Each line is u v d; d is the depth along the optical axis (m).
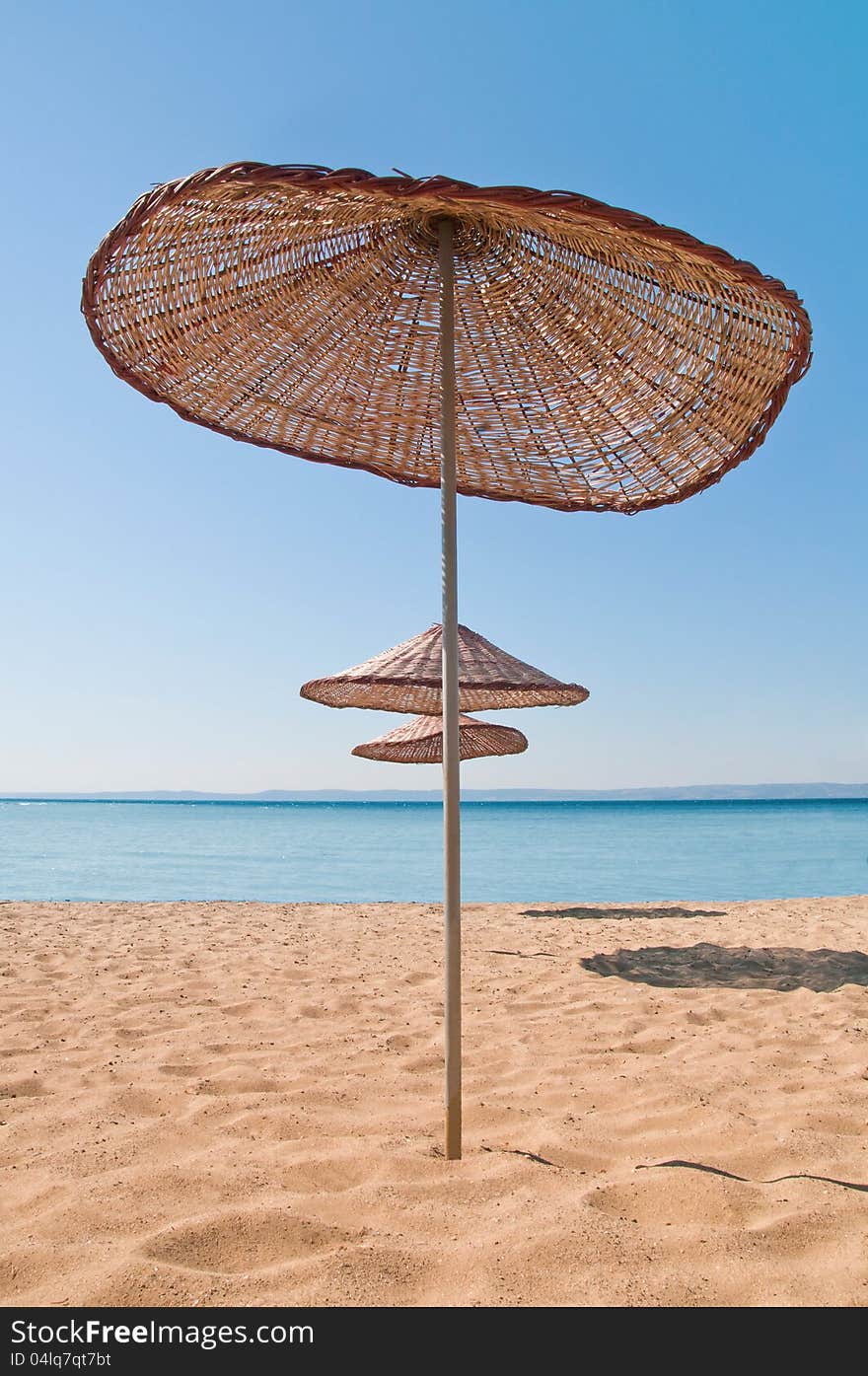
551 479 2.62
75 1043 3.49
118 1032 3.65
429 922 7.52
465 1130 2.46
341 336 2.44
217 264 2.09
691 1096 2.73
